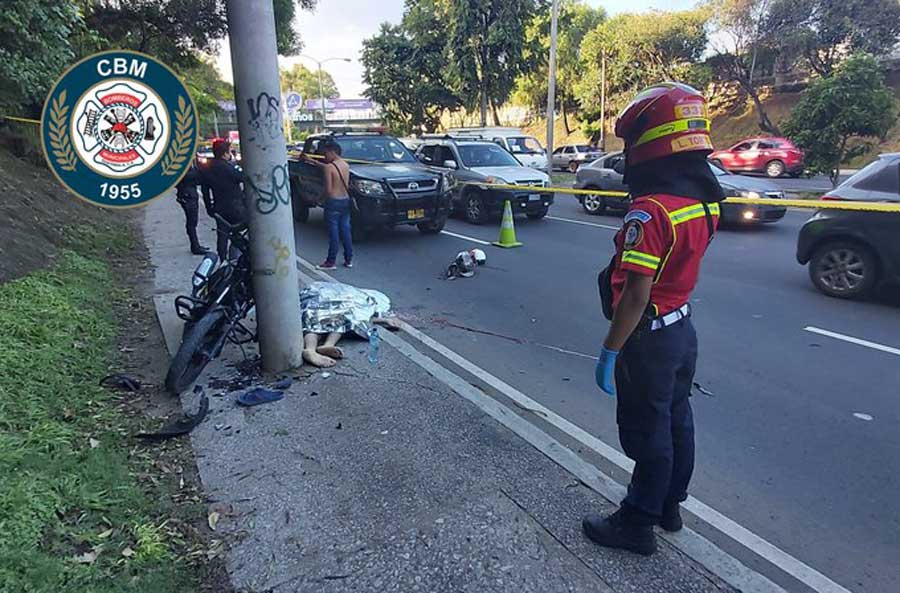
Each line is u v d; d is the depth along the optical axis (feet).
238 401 12.78
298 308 14.43
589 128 132.67
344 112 218.59
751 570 8.13
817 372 15.34
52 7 24.21
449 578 7.91
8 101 25.39
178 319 17.79
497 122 93.76
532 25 90.22
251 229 13.57
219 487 9.89
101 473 9.58
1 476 8.75
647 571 8.07
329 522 9.03
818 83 48.65
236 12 12.33
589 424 12.69
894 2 96.27
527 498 9.61
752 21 105.60
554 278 25.16
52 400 11.72
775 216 36.73
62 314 15.80
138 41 60.54
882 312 20.38
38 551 7.66
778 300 21.91
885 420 12.78
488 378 15.08
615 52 119.24
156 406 12.60
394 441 11.35
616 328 7.41
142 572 7.72
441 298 22.31
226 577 7.92
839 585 8.14
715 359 16.28
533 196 39.52
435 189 33.73
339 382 13.91
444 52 88.84
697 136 7.11
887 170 21.54
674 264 7.44
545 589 7.73
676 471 8.56
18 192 27.86
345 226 27.22
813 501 10.02
